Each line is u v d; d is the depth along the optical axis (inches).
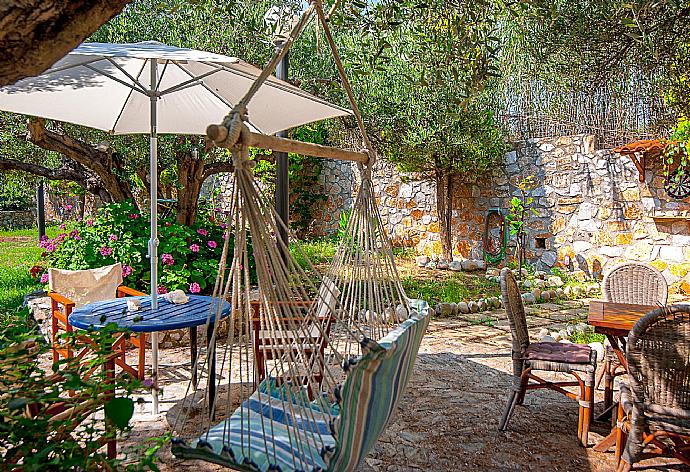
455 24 122.3
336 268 102.1
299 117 157.2
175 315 128.5
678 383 99.3
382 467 114.0
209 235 239.3
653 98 275.7
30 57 46.7
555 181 353.7
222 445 70.1
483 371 178.1
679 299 292.7
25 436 54.0
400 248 429.4
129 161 254.1
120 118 163.9
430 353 198.1
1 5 42.2
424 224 417.4
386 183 440.1
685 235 304.2
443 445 124.3
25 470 49.1
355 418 65.9
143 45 126.0
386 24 125.3
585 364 125.3
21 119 228.5
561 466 115.0
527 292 301.9
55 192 373.1
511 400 134.0
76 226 228.2
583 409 124.3
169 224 229.5
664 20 153.8
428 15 131.1
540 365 128.4
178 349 191.3
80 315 128.1
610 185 329.7
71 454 53.8
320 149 81.5
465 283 327.0
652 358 100.0
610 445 121.8
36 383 57.6
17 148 264.1
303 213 485.7
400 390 80.0
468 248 395.5
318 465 68.4
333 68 286.5
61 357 150.9
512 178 373.4
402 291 97.9
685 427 98.1
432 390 159.9
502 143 367.2
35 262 366.6
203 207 313.3
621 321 127.3
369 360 63.6
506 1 122.6
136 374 139.7
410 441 126.2
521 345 134.1
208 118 166.7
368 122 363.6
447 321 247.0
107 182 241.0
